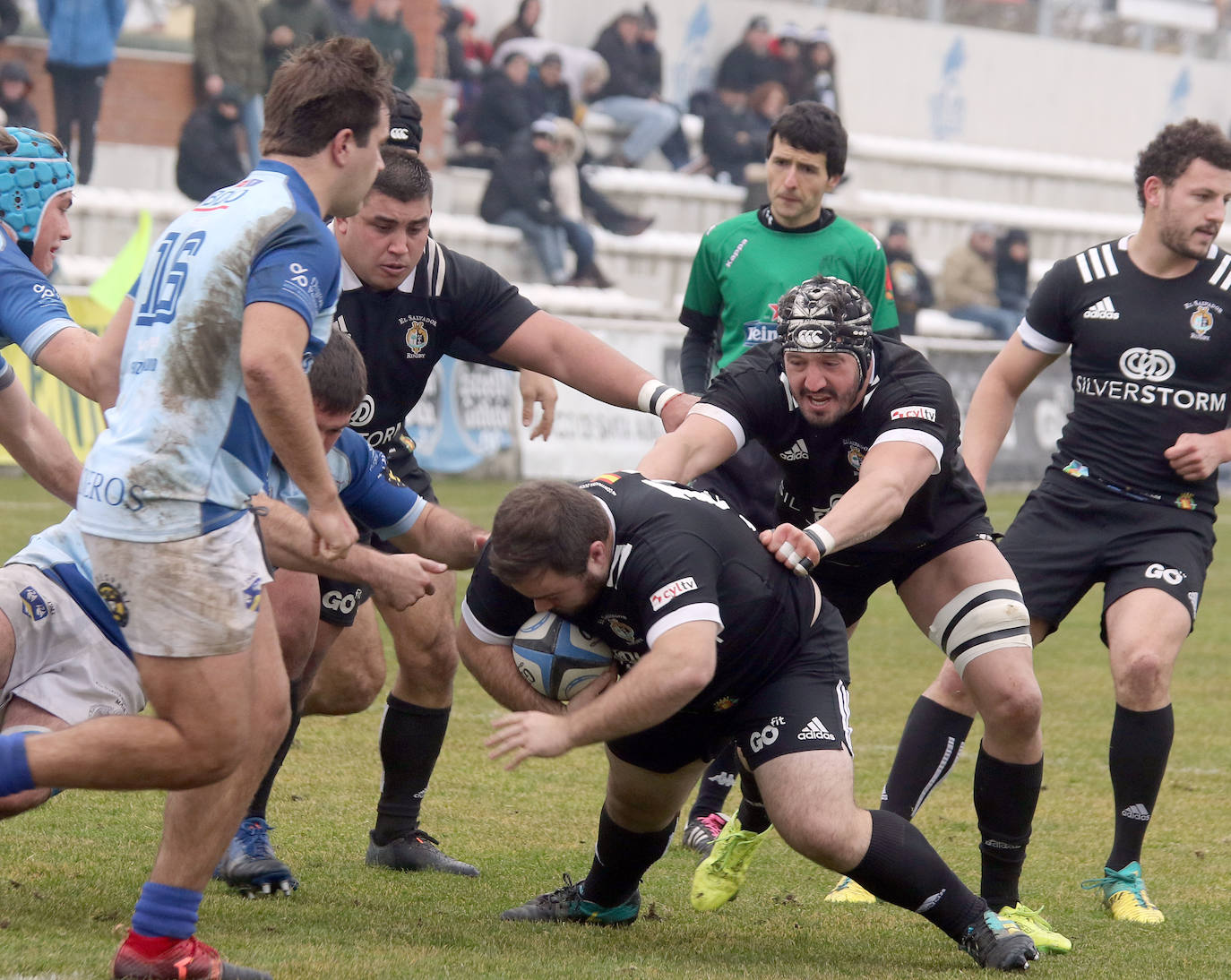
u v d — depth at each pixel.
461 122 68.56
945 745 15.53
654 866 16.52
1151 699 15.13
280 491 13.09
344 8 61.19
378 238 14.55
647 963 12.01
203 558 10.23
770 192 20.22
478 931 12.88
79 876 13.61
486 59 70.44
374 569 12.29
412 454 16.38
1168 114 98.81
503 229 65.00
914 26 89.19
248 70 58.00
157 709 10.43
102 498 10.23
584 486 12.12
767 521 18.78
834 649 12.74
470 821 17.48
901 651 31.59
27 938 11.27
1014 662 13.78
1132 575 16.06
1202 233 16.17
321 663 15.16
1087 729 24.45
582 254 65.56
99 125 60.12
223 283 10.19
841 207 77.50
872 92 88.75
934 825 18.41
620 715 11.13
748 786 13.95
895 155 84.25
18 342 12.21
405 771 15.30
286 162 10.68
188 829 10.62
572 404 58.69
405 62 62.78
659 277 70.62
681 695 11.09
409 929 12.73
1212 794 20.28
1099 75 95.75
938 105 91.00
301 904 13.53
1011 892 14.12
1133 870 15.08
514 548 11.13
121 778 10.34
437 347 15.52
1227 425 16.72
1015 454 64.31
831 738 12.19
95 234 58.34
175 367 10.19
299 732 21.88
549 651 12.06
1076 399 16.98
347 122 10.68
